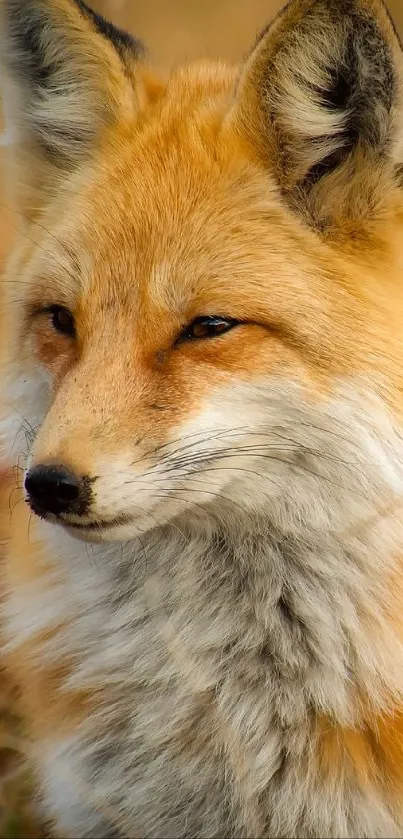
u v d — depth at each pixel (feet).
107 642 8.05
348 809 7.95
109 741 8.04
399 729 7.95
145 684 8.03
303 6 7.91
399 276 7.97
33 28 8.11
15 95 8.13
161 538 8.04
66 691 8.05
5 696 8.21
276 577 8.01
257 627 8.01
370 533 7.97
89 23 8.07
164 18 11.32
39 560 8.12
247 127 8.00
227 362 7.93
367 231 7.95
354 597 7.98
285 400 7.92
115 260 7.98
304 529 7.98
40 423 8.08
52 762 8.07
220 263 7.95
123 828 8.06
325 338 7.92
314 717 7.98
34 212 8.15
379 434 7.93
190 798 8.02
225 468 7.93
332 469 7.94
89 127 8.12
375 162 7.93
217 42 11.19
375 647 7.97
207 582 8.04
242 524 8.00
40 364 8.05
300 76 7.95
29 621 8.11
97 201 8.04
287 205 7.98
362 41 7.91
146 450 7.90
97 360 7.95
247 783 7.97
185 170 8.01
